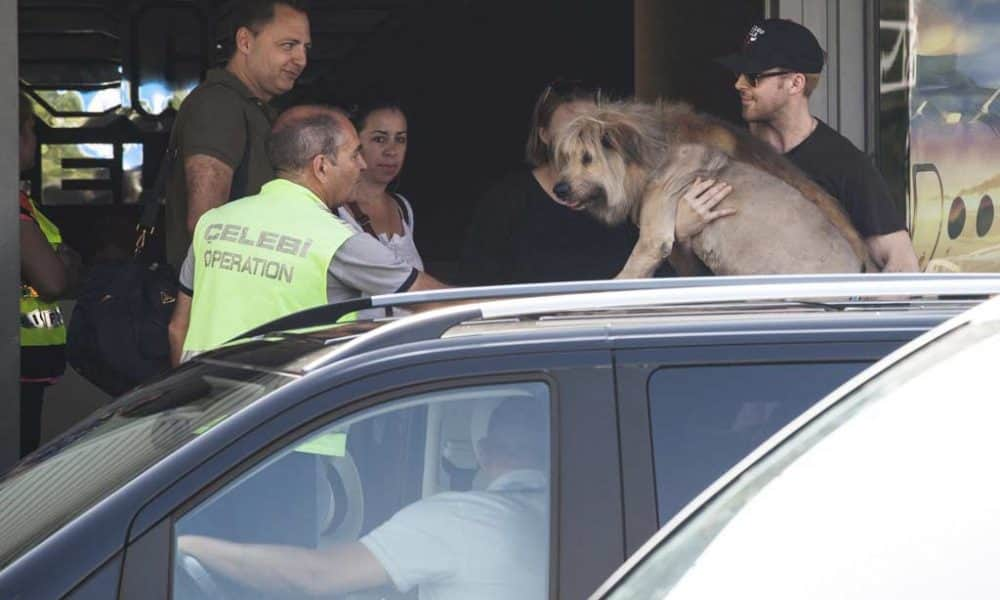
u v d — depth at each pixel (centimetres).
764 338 594
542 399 579
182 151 1270
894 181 1425
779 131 1234
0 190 1213
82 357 1202
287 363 615
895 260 1228
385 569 567
